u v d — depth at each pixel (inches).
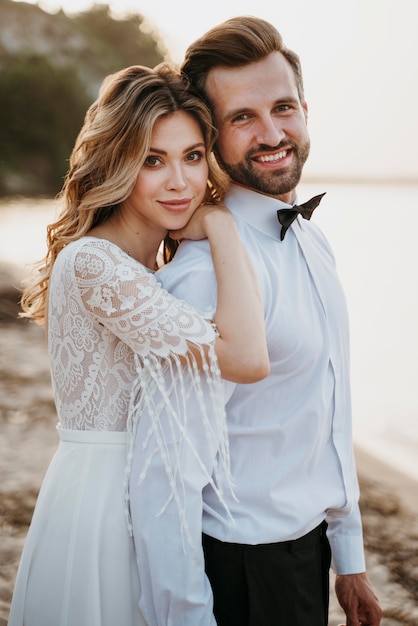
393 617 117.0
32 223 729.6
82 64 1349.7
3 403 205.6
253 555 68.1
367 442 213.0
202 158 72.5
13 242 561.9
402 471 183.5
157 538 65.2
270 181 72.3
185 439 64.7
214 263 67.5
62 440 72.4
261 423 69.0
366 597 78.7
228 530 68.1
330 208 1270.9
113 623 67.3
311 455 70.7
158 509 65.4
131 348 68.2
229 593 68.8
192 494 65.1
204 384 65.5
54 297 70.9
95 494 68.5
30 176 1123.9
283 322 69.2
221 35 71.3
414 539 143.0
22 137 1146.0
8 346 269.1
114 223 75.4
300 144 72.9
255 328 64.5
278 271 70.9
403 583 127.4
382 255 678.5
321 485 72.9
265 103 70.8
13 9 1336.1
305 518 69.8
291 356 69.2
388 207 1326.3
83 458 69.5
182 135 70.3
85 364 69.3
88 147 73.6
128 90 70.2
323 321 72.1
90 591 67.2
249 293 65.4
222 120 72.2
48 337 73.8
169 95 70.1
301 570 70.1
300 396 69.9
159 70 72.9
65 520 68.8
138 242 75.7
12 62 1218.0
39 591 69.1
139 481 65.7
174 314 64.7
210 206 73.0
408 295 495.5
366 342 366.3
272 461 69.2
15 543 131.9
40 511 71.2
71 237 73.4
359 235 828.6
